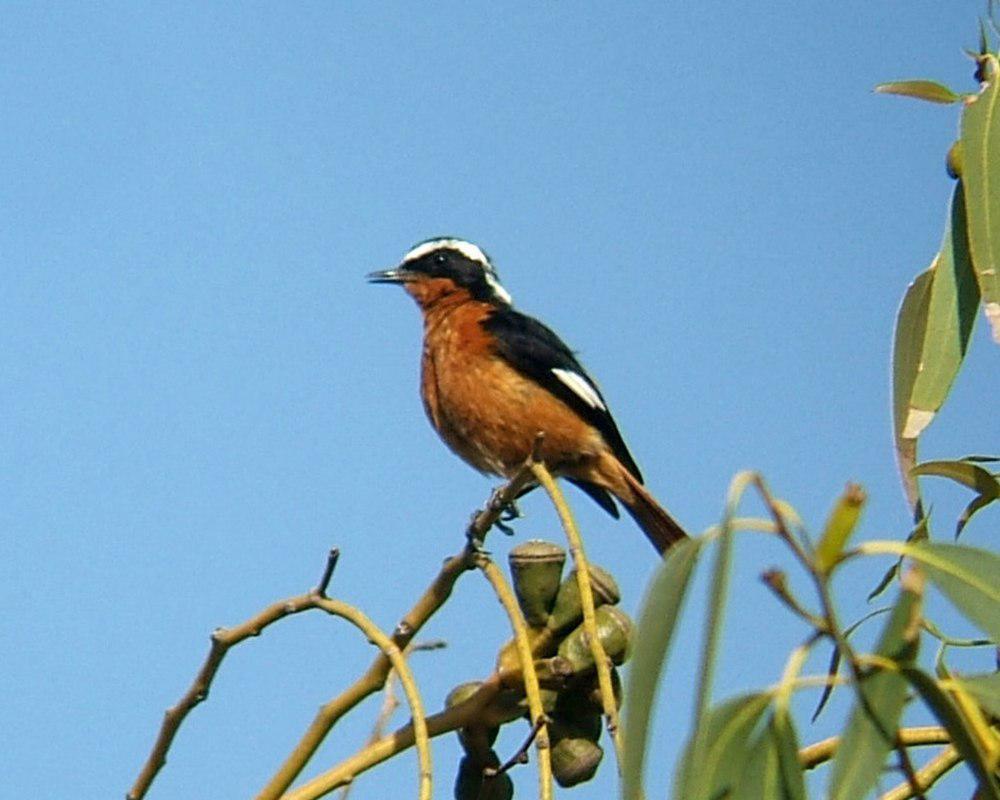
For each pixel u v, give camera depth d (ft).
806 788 21.39
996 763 21.40
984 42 34.19
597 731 30.40
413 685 27.48
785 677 19.61
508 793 30.63
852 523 19.25
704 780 21.44
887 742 20.20
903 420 34.76
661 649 20.27
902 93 34.30
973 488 32.40
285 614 28.91
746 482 18.97
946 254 33.91
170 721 29.48
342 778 29.68
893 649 20.61
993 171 32.12
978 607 20.89
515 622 28.48
